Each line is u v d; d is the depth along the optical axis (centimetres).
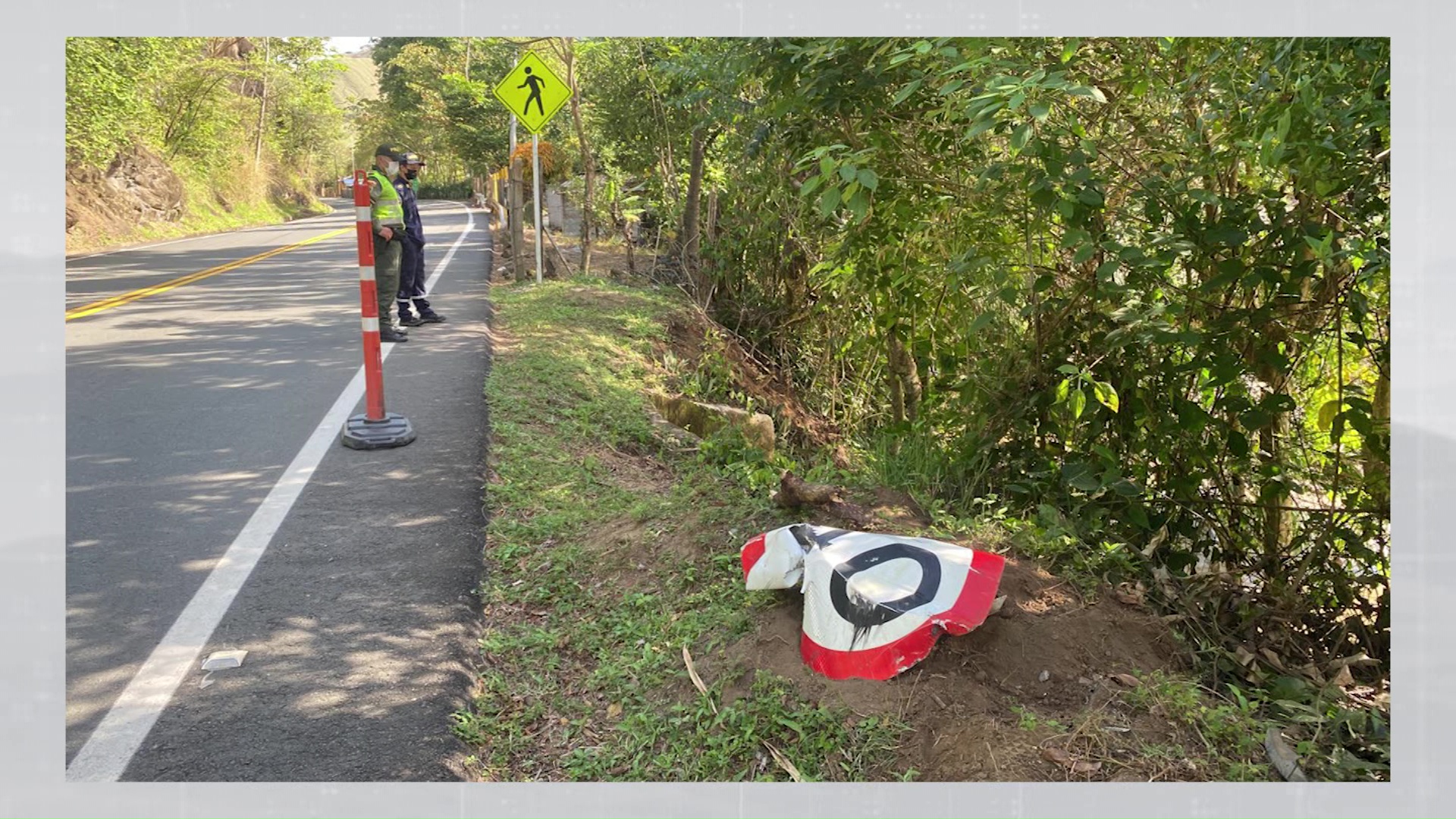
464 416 708
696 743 340
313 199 6775
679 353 1096
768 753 333
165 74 3538
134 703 345
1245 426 504
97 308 1213
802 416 1107
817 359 1213
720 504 517
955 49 481
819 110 591
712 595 428
